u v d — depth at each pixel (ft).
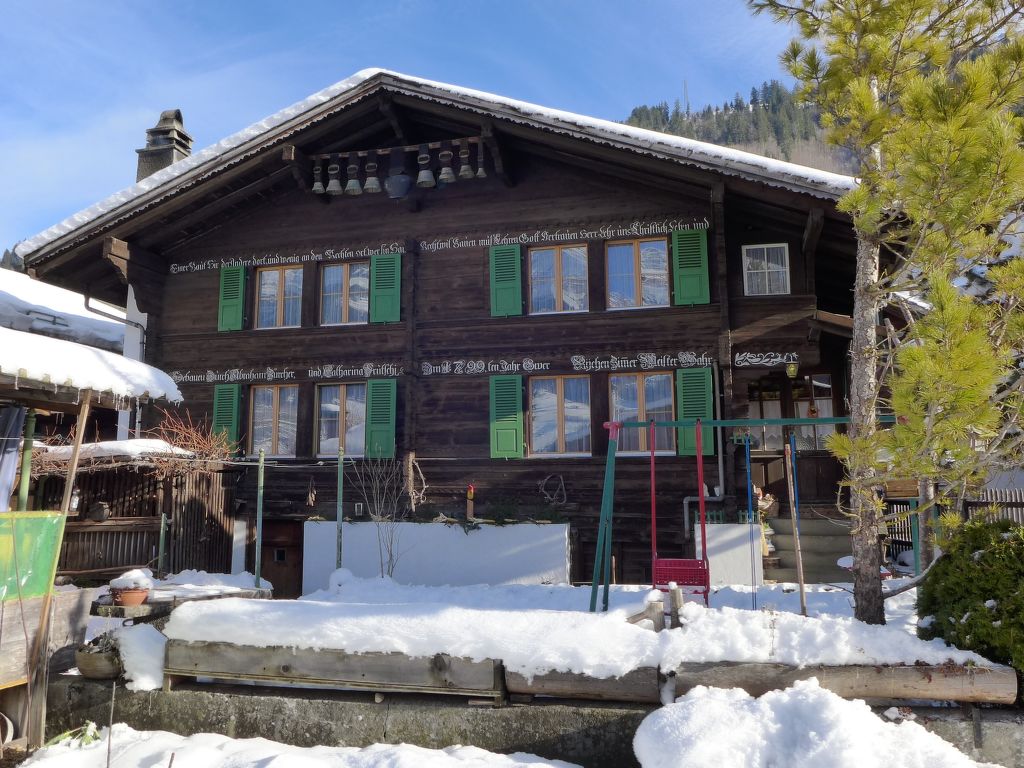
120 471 40.98
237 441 46.16
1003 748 16.26
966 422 16.48
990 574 17.47
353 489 44.93
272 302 49.39
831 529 38.24
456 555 38.17
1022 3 20.84
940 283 16.85
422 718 19.35
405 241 46.62
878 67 21.17
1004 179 17.12
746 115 407.64
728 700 16.67
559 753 18.33
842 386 47.26
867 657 17.13
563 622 19.52
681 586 24.58
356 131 47.73
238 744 19.74
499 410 43.78
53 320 55.67
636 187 43.70
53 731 21.67
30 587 20.86
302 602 22.00
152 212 46.21
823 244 41.37
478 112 42.60
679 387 41.63
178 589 26.48
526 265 45.27
